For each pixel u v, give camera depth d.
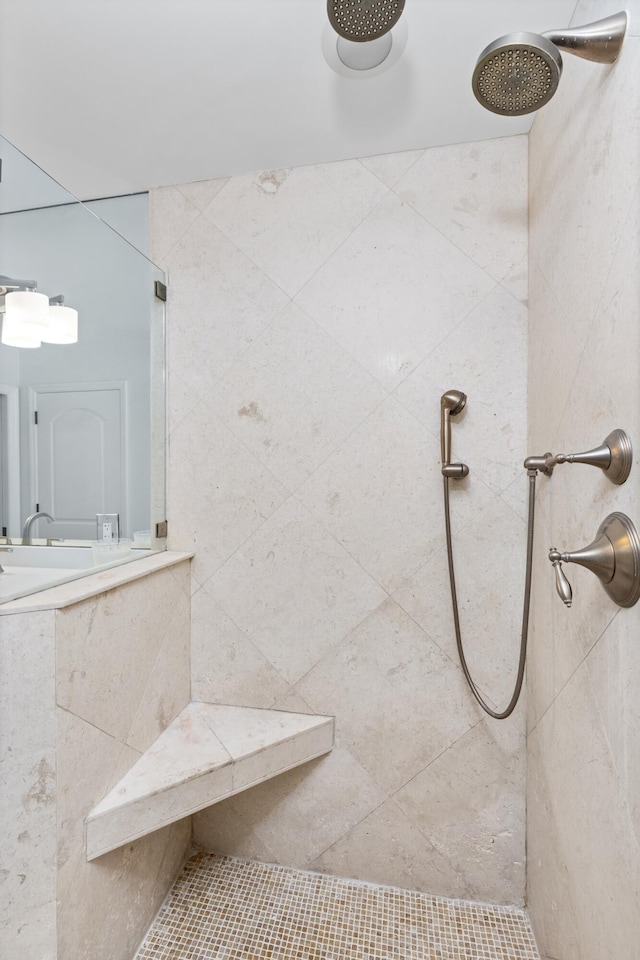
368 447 1.46
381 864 1.46
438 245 1.40
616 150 0.75
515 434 1.37
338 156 1.44
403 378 1.43
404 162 1.42
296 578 1.51
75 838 1.06
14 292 1.08
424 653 1.43
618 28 0.72
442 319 1.41
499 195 1.37
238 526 1.55
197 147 1.40
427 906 1.40
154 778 1.22
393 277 1.43
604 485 0.82
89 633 1.11
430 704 1.43
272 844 1.54
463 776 1.41
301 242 1.49
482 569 1.39
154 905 1.37
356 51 1.07
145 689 1.33
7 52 1.07
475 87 0.80
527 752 1.36
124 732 1.24
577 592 0.96
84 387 1.26
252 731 1.42
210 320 1.55
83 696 1.08
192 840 1.61
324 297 1.48
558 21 1.00
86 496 1.26
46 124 1.30
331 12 0.84
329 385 1.48
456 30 1.02
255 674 1.55
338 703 1.49
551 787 1.13
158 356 1.57
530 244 1.33
